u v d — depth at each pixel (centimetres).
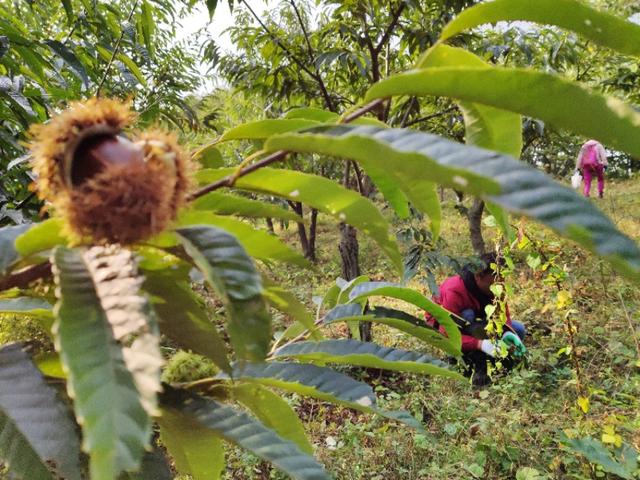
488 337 369
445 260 342
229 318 43
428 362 84
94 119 45
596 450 242
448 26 53
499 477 262
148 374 37
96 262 45
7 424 58
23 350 59
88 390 35
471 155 34
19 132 209
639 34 49
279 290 59
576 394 322
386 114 312
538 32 403
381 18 356
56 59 227
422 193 54
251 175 56
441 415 316
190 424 71
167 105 328
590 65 527
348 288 106
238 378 74
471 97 44
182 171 47
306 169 484
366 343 85
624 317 407
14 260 51
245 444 60
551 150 825
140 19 255
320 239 1075
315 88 402
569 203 31
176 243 51
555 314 383
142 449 34
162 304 57
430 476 264
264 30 363
